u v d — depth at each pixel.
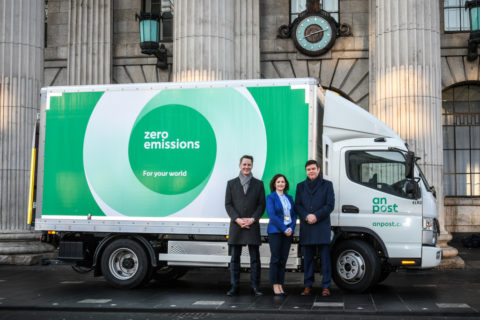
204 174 9.42
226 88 9.46
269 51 16.70
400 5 12.95
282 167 9.20
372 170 9.23
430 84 12.80
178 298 8.65
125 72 17.03
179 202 9.48
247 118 9.36
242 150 9.33
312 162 8.74
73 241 9.98
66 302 8.31
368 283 8.90
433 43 12.94
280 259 8.75
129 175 9.67
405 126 12.69
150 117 9.68
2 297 8.81
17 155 13.80
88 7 16.92
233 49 13.80
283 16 16.84
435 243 9.27
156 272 10.85
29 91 14.12
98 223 9.73
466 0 16.73
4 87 13.91
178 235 9.86
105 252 9.74
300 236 8.80
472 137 18.05
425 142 12.62
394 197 9.09
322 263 8.80
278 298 8.55
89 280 10.94
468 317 7.23
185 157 9.51
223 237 9.62
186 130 9.54
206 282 10.69
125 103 9.79
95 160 9.80
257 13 16.00
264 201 8.84
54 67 17.27
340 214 9.22
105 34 16.88
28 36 14.22
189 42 13.31
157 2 17.19
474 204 17.72
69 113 9.95
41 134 10.03
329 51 16.53
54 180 9.92
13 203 13.70
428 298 8.57
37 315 7.53
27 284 10.36
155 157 9.61
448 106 18.12
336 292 9.18
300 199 8.78
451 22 16.80
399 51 12.88
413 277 11.22
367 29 16.42
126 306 7.94
